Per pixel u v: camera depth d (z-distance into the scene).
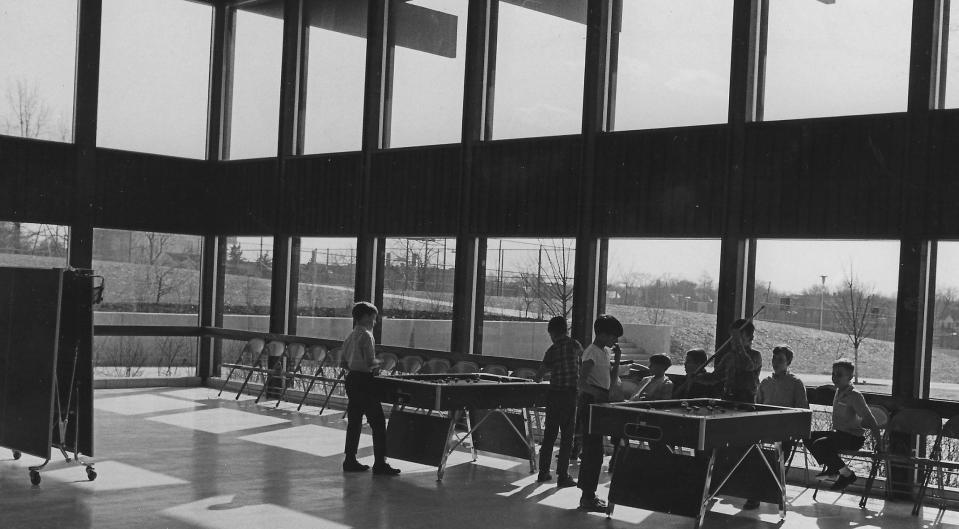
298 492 8.23
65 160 14.61
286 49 15.05
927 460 8.28
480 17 12.62
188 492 8.06
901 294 9.23
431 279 13.08
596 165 11.39
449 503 8.05
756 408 8.06
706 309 10.52
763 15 10.33
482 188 12.49
